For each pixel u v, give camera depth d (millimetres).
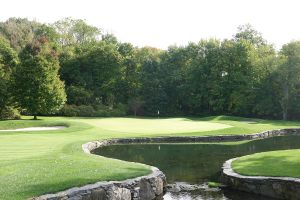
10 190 12484
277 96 67750
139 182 15352
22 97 50969
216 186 17609
